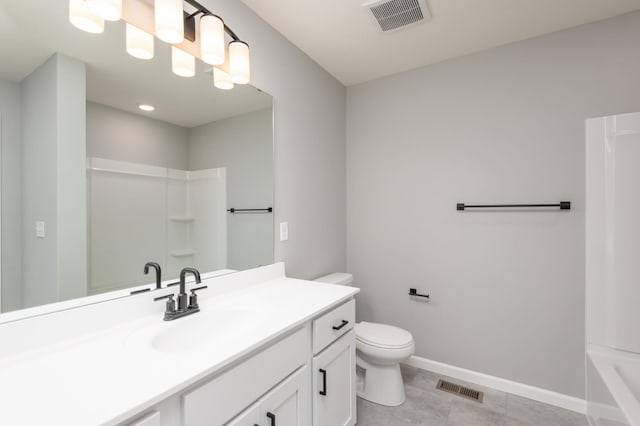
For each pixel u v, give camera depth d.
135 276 1.21
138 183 1.24
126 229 1.19
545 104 1.97
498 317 2.12
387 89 2.55
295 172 2.07
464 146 2.23
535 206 1.97
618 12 1.75
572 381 1.90
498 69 2.11
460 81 2.24
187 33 1.37
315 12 1.75
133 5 1.17
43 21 0.98
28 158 0.96
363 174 2.67
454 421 1.78
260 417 0.99
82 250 1.07
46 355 0.88
